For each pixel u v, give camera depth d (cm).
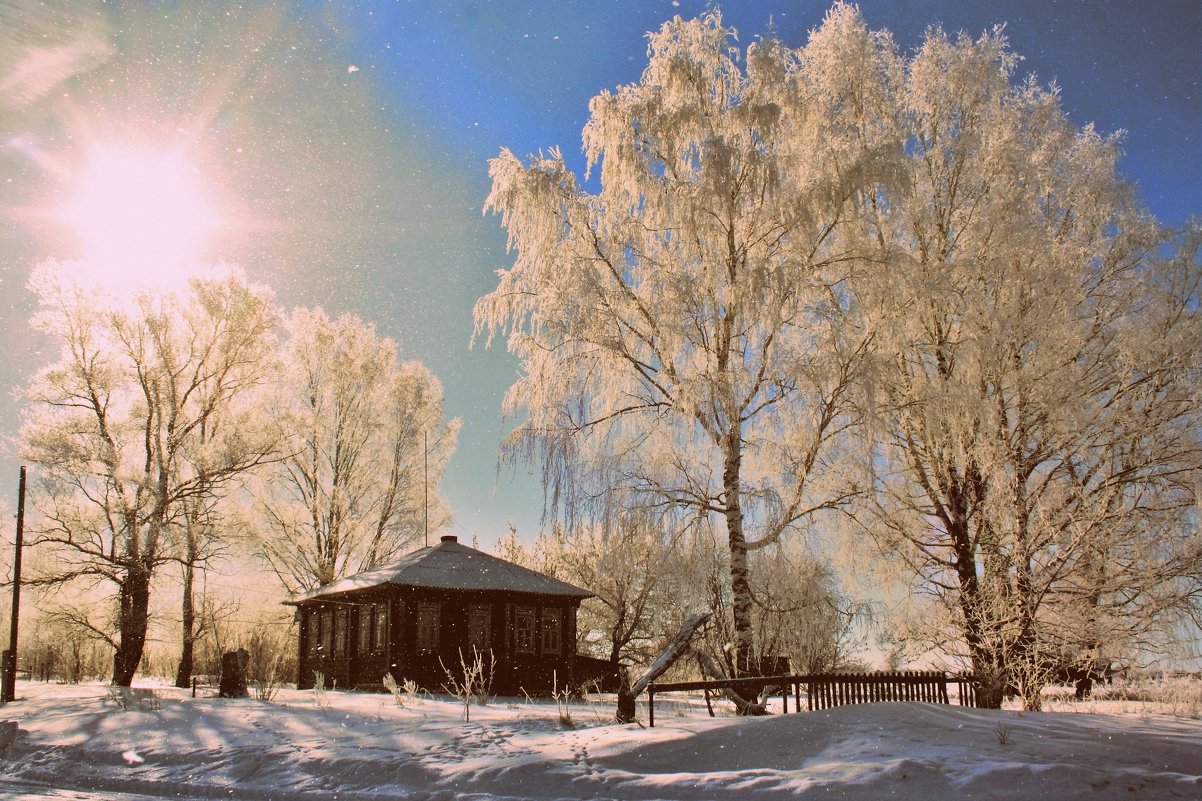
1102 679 1920
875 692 1384
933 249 1980
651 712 1250
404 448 3703
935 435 1831
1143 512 1741
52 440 2573
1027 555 1720
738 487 1842
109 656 4009
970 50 2055
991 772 798
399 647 2528
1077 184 2069
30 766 1199
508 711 1570
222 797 961
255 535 2906
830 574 1945
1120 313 1961
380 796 892
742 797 796
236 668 1900
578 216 1981
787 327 1888
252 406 3033
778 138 1950
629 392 1945
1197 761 882
